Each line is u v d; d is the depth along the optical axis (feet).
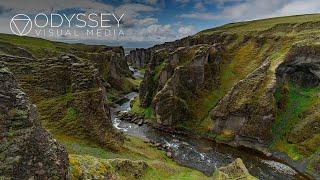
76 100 222.07
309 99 312.71
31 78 225.76
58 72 234.17
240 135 304.30
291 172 244.63
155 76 435.12
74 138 202.28
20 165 64.18
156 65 452.35
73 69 238.07
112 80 585.63
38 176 66.23
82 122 211.61
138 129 352.90
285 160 266.98
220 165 249.75
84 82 233.76
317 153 254.68
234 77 391.45
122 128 352.08
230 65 410.11
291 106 314.96
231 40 459.73
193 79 382.01
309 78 327.67
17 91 68.80
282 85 332.39
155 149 269.85
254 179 164.45
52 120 208.13
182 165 243.40
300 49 326.44
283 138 290.97
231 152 285.43
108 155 188.85
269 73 326.03
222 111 324.60
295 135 283.79
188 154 274.16
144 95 429.38
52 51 558.15
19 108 67.46
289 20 508.94
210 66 399.44
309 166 248.32
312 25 417.28
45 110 212.64
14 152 64.03
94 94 230.27
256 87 318.04
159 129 356.38
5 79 67.62
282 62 331.36
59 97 223.92
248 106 307.17
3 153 63.05
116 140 222.28
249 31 458.50
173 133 343.87
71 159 88.53
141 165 160.25
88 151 180.96
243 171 174.19
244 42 437.99
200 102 373.81
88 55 599.98
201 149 290.15
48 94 224.33
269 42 408.05
